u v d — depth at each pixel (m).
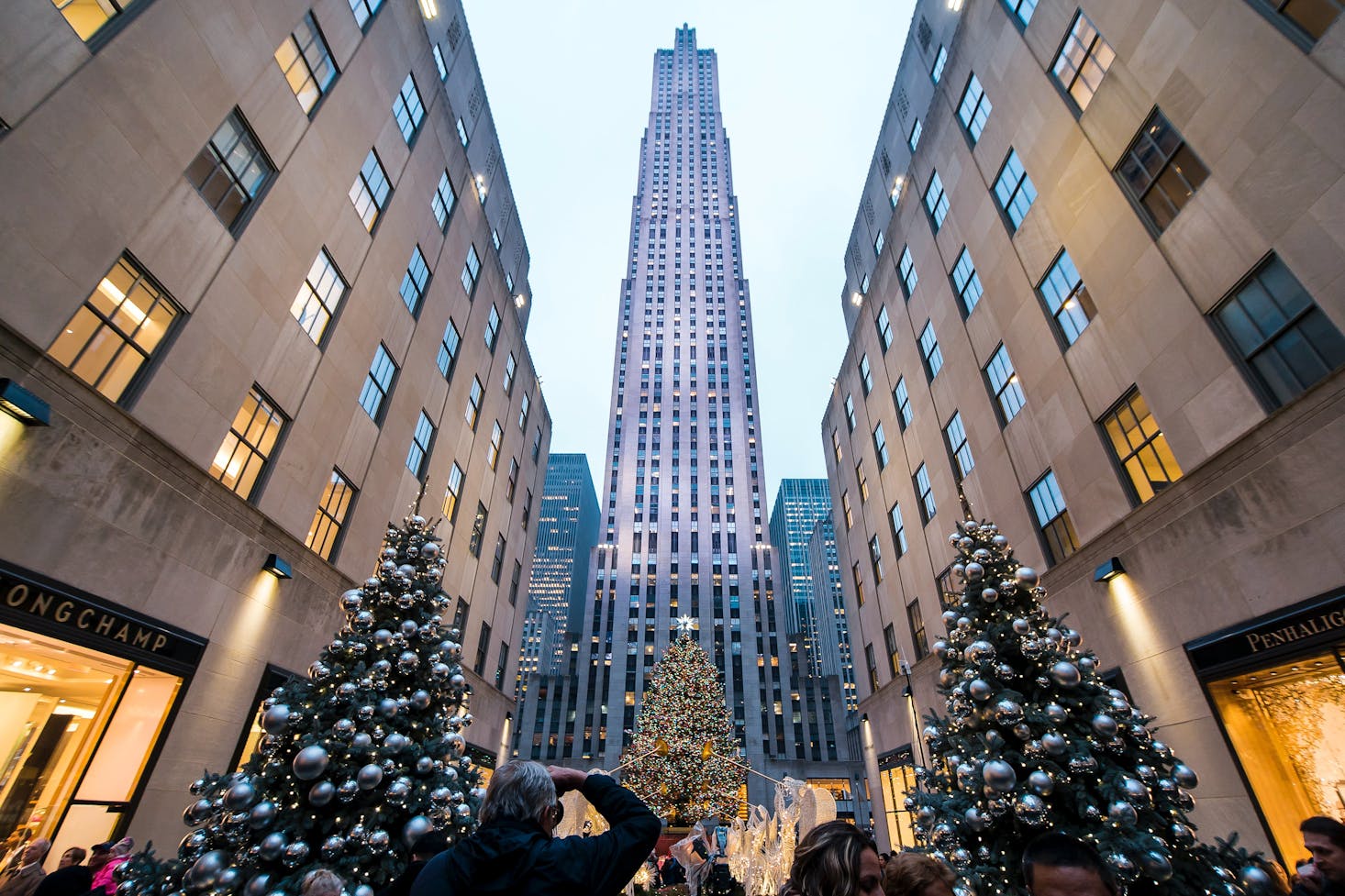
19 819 8.08
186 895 5.70
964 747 7.52
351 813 6.55
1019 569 8.26
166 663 9.88
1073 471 14.21
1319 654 8.49
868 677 28.38
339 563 15.30
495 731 27.23
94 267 8.71
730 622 76.88
